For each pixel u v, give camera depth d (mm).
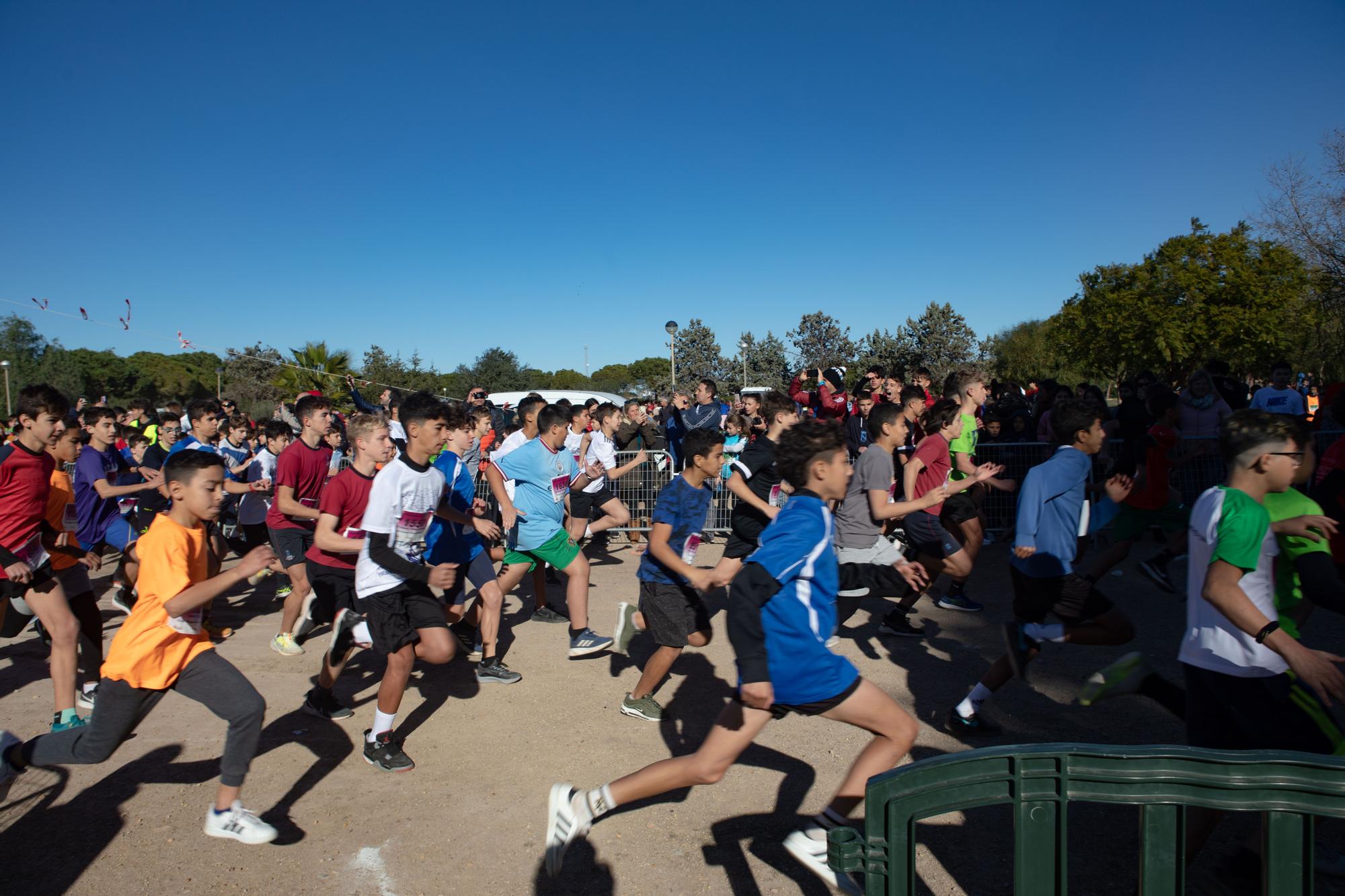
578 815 2738
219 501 3109
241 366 35844
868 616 6387
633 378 60125
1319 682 2246
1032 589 3814
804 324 37969
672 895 2859
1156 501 6461
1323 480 4047
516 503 5168
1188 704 2721
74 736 3088
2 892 2896
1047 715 4355
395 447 4602
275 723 4418
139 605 3055
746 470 4969
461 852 3156
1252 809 1776
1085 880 2896
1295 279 20641
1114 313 35000
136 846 3207
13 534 3990
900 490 8516
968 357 36875
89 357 45875
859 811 3303
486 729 4324
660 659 4312
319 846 3207
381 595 3785
